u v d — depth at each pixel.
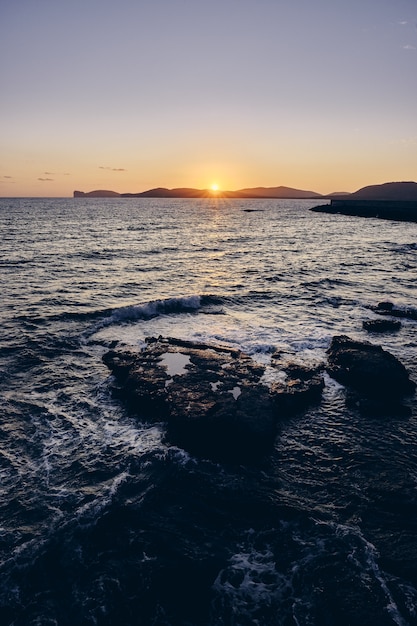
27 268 30.28
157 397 11.89
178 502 8.48
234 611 6.32
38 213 106.06
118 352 15.30
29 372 13.92
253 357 15.29
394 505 8.38
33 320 18.75
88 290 24.62
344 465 9.65
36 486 8.85
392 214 90.25
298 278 29.44
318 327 18.75
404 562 7.04
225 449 10.04
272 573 6.94
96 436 10.63
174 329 18.34
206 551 7.35
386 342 17.05
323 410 11.99
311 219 100.19
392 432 10.97
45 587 6.66
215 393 11.94
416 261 36.69
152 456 9.86
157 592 6.61
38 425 11.03
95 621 6.16
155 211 133.12
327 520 8.03
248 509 8.31
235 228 73.06
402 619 6.11
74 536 7.60
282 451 10.14
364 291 25.73
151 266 33.25
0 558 7.12
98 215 102.50
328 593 6.55
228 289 25.89
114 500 8.51
